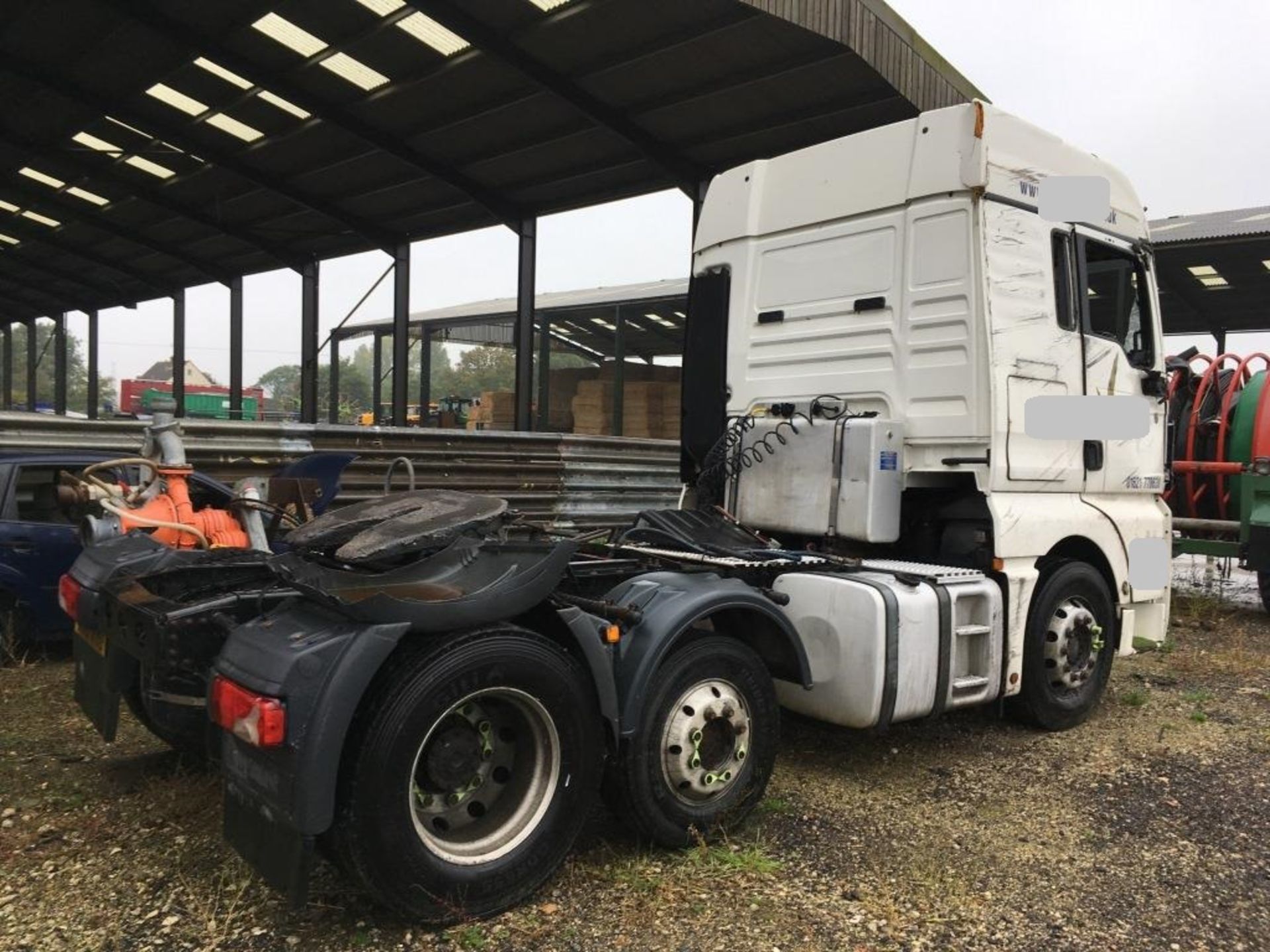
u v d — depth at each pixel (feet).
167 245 68.03
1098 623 17.20
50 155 50.47
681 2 28.55
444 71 35.45
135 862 11.02
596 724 10.60
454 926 9.76
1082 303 16.60
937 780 14.32
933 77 33.83
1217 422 28.07
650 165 41.34
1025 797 13.67
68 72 40.09
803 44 30.22
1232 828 12.62
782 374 17.47
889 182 15.93
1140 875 11.25
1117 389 17.46
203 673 10.44
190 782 13.29
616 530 16.66
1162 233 49.24
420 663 9.27
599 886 10.72
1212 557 32.12
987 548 15.49
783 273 17.57
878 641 13.09
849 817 12.85
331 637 8.94
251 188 52.60
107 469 17.94
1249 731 16.94
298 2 32.37
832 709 13.55
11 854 11.18
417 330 89.81
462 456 28.78
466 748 9.99
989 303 14.76
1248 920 10.23
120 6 33.47
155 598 10.99
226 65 36.52
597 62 32.68
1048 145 16.10
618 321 70.13
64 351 97.35
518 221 47.06
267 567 12.42
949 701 14.08
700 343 19.07
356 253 61.16
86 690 12.39
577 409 73.97
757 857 11.44
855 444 15.38
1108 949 9.59
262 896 10.28
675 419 69.15
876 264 16.11
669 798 11.33
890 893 10.69
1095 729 16.93
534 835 10.12
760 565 14.06
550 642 10.23
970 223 14.88
